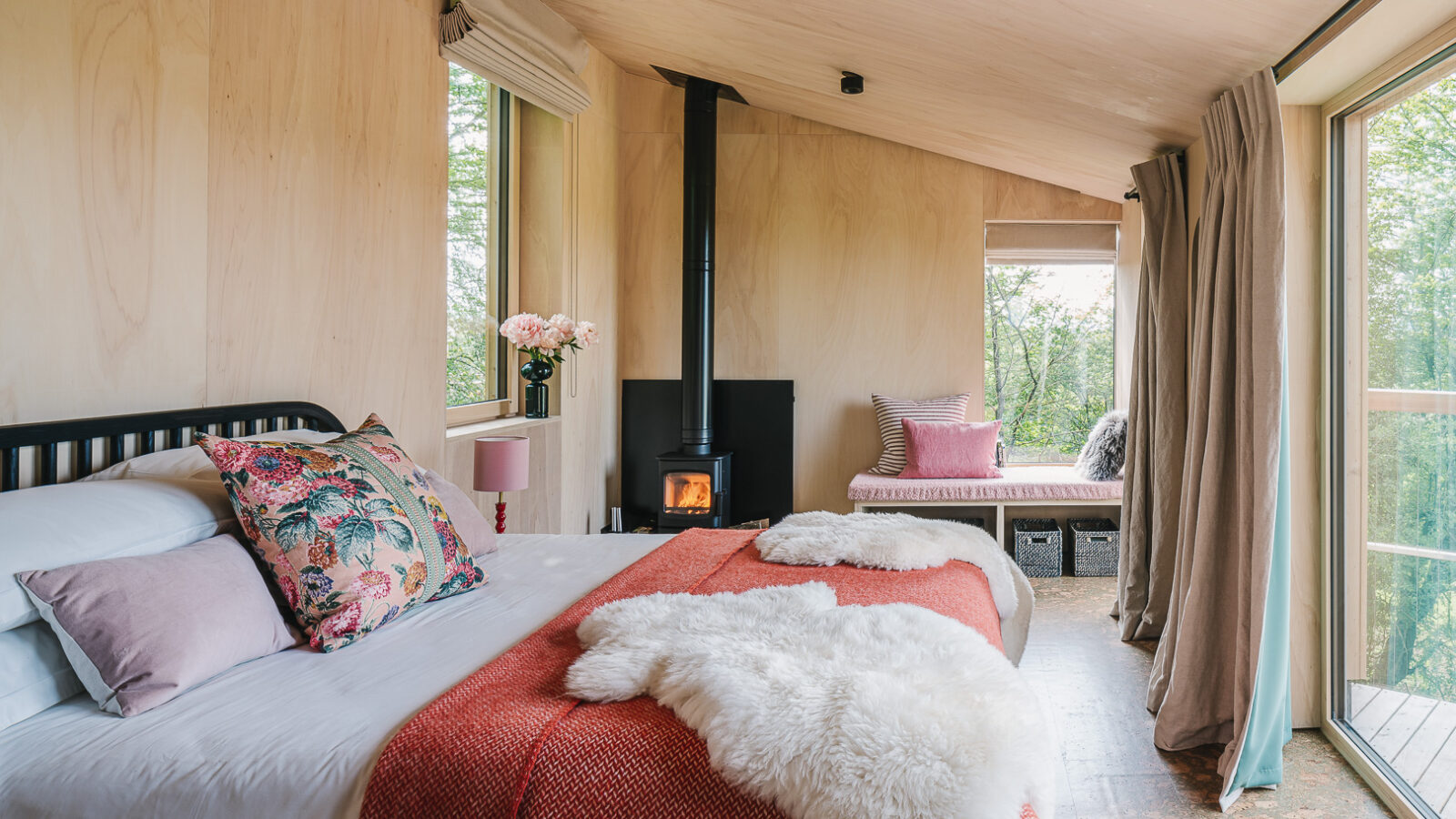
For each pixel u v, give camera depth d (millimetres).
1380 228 2400
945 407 5418
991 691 1233
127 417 2008
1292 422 2758
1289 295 2695
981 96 3746
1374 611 2463
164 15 2197
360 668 1578
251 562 1699
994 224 5574
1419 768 2195
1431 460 2135
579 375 4980
